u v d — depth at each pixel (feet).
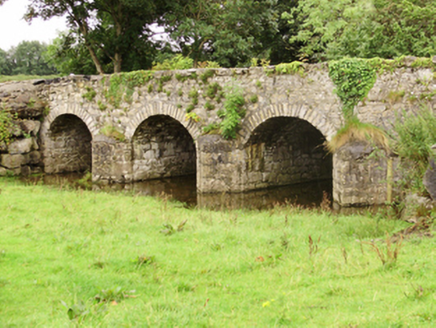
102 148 56.54
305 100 43.32
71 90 59.26
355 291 15.37
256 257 20.11
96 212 32.30
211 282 17.54
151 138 57.98
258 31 77.77
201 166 48.55
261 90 45.75
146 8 70.85
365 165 39.24
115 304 15.24
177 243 23.52
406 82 39.34
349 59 40.75
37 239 23.73
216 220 30.71
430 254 18.51
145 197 42.88
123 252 21.31
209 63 55.06
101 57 82.79
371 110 40.45
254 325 13.35
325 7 62.85
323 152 57.88
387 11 54.70
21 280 17.44
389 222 27.45
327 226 28.17
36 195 38.96
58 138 64.64
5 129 58.23
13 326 13.44
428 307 13.10
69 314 13.39
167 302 15.14
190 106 48.93
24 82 62.85
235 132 47.26
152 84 51.83
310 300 15.03
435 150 24.25
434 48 51.55
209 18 75.82
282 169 53.01
